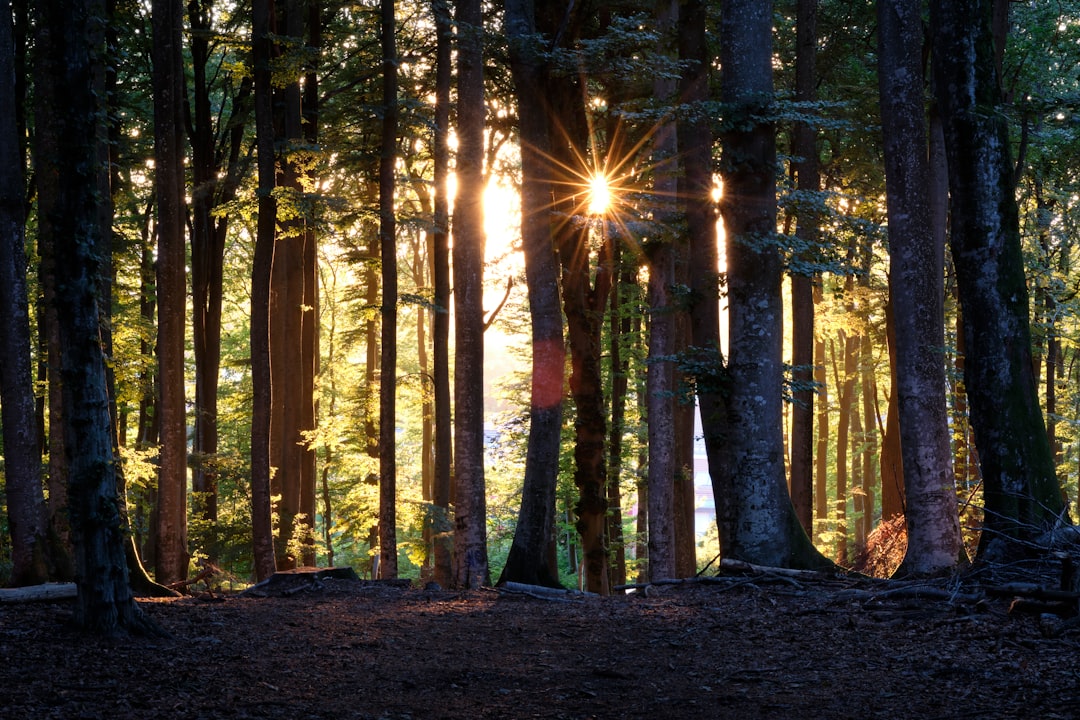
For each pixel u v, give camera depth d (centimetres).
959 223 1149
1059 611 923
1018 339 1127
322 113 2316
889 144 1402
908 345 1383
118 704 722
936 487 1358
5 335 1259
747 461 1453
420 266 3719
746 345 1462
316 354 2984
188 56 2828
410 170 2517
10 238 1266
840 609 1114
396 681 853
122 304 2238
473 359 1756
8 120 1277
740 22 1455
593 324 2041
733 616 1147
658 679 852
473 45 1672
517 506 3375
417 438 4881
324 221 1919
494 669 905
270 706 746
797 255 1520
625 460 2834
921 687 748
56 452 1421
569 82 1934
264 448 1761
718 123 1439
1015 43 1922
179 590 1522
